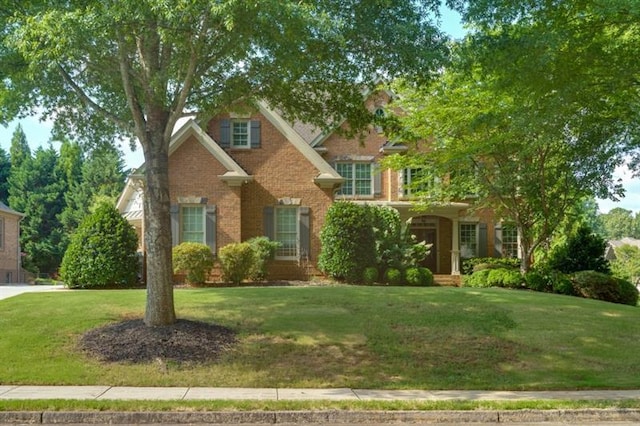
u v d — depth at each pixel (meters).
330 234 23.56
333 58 11.91
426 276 23.56
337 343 12.47
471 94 20.61
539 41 11.59
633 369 11.80
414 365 11.54
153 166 12.37
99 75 13.62
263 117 25.31
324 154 29.03
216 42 11.59
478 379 10.91
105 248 20.39
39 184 53.69
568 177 22.36
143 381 10.25
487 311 15.05
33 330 12.71
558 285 21.50
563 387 10.50
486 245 30.67
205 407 8.59
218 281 23.45
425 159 23.95
